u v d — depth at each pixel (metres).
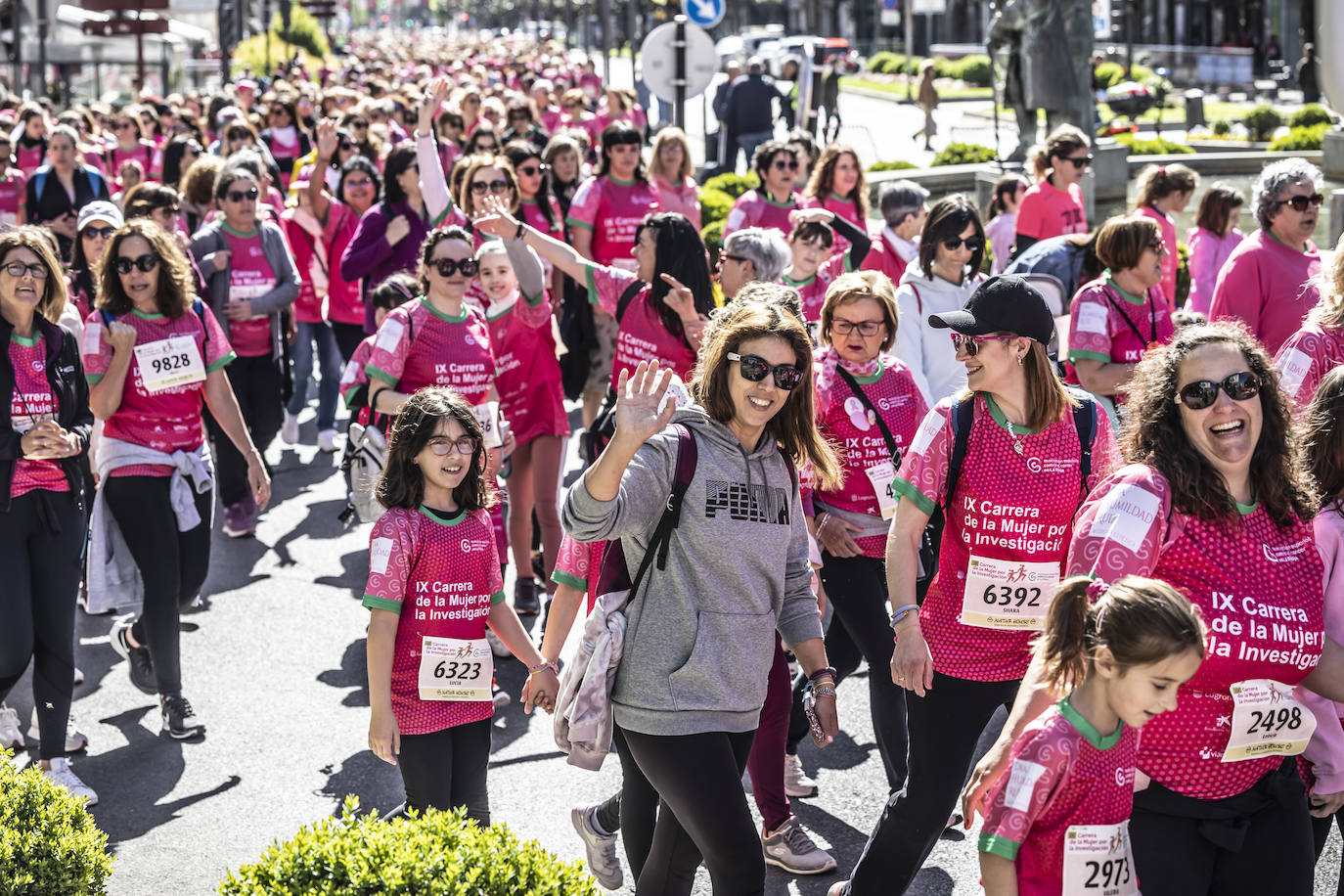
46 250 5.79
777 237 6.66
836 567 5.50
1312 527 3.94
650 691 4.00
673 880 4.28
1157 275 6.40
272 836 5.55
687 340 6.47
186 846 5.46
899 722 5.36
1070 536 4.36
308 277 11.41
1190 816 3.67
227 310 9.20
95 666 7.43
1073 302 6.55
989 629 4.37
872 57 70.94
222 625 7.87
